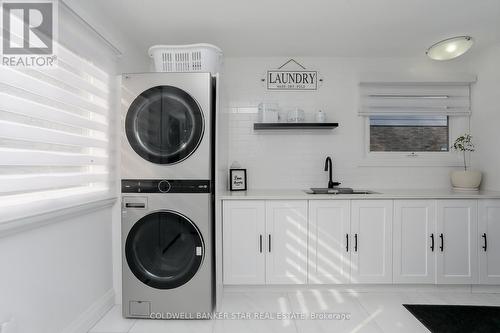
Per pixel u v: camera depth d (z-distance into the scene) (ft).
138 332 5.98
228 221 7.70
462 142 9.52
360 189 9.55
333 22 7.34
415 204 7.75
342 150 9.65
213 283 6.93
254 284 7.82
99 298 6.47
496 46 8.59
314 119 9.65
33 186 4.39
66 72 5.25
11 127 4.01
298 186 9.65
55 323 5.11
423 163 9.66
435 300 7.41
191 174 6.31
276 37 8.18
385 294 7.76
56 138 4.92
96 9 6.49
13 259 4.26
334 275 7.74
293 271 7.75
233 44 8.63
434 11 6.82
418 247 7.75
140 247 6.43
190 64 7.07
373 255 7.77
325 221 7.74
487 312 6.80
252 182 9.64
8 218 3.96
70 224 5.49
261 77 9.65
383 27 7.61
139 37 8.07
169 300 6.40
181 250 6.47
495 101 8.66
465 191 8.66
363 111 9.54
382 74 9.42
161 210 6.32
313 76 9.65
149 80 6.29
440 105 9.58
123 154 6.33
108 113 6.68
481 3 6.48
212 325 6.26
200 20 7.19
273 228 7.73
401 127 9.70
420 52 9.24
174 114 6.29
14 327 4.26
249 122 9.66
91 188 6.14
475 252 7.72
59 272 5.20
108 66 6.72
